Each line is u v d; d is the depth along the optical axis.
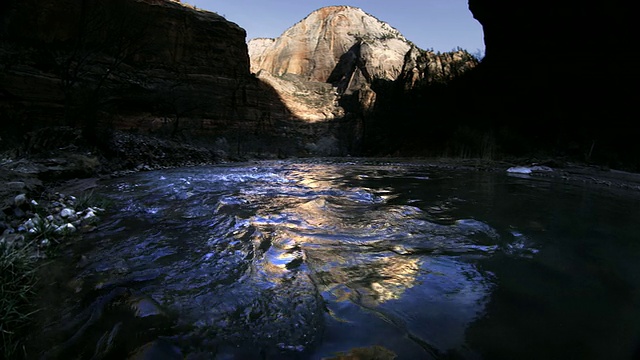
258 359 1.32
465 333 1.47
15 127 14.34
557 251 2.62
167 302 1.78
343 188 6.47
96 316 1.65
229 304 1.76
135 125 23.17
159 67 28.00
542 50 20.64
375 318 1.60
